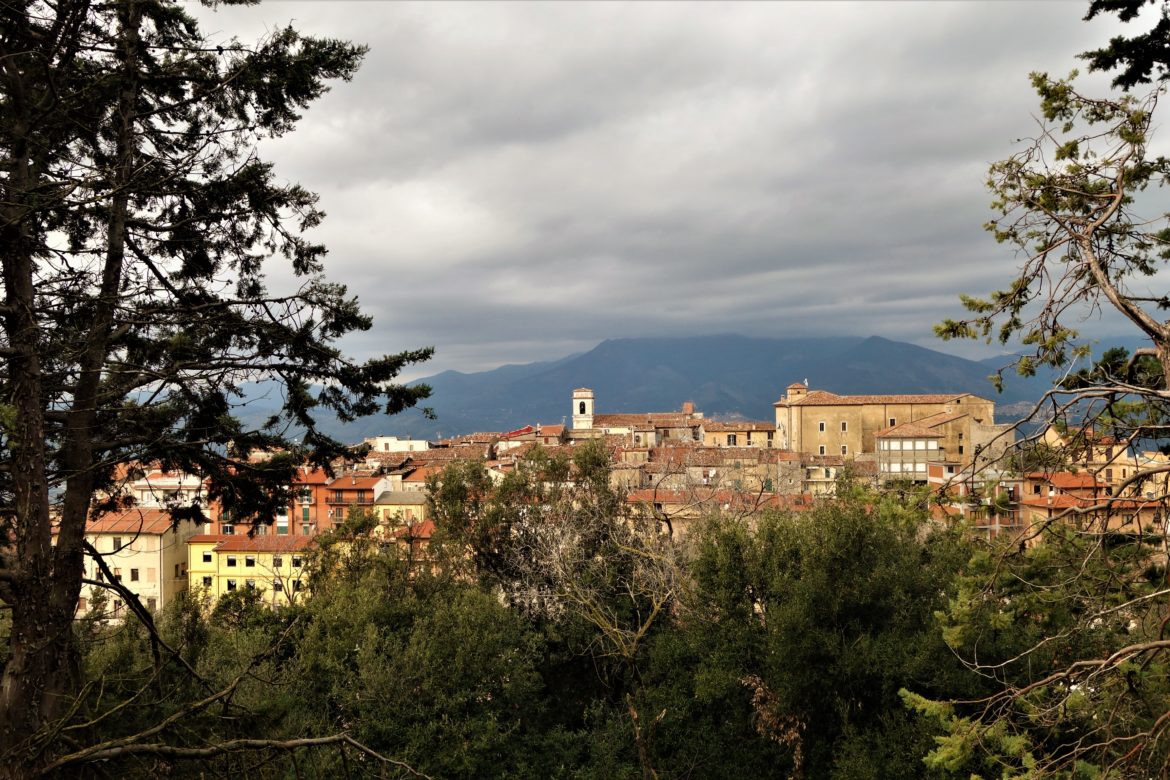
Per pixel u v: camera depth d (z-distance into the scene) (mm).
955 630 9492
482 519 28891
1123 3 9156
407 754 20188
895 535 22000
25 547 8953
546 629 26391
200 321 10453
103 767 8617
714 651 21250
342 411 11695
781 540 21875
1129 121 8828
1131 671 8508
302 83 11008
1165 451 9766
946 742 9062
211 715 9734
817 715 20016
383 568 28531
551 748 23281
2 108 8953
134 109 10617
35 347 9273
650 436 101312
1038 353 9656
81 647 12773
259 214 11703
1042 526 9539
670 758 21719
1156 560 9672
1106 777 8258
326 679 22797
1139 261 9578
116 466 11414
